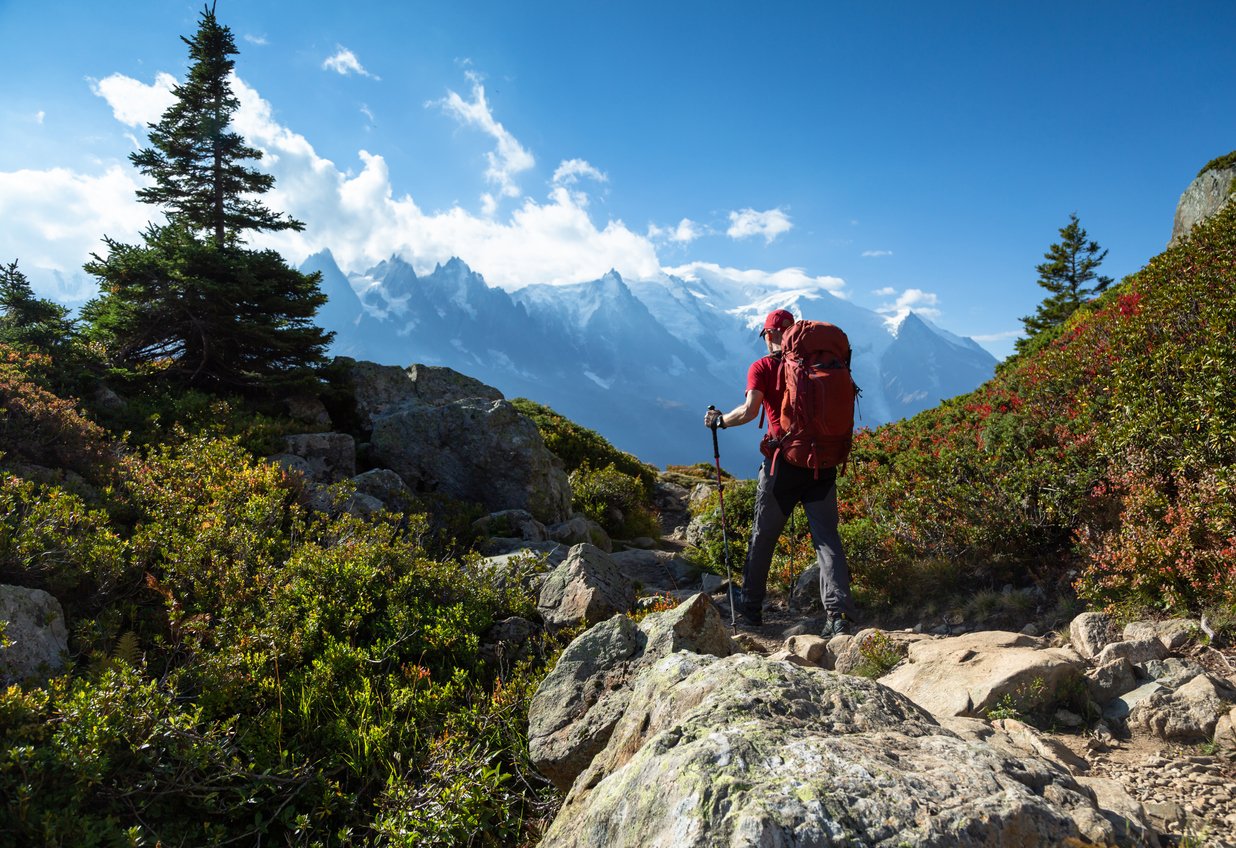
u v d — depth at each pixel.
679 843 2.15
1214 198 22.25
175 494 7.64
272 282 13.98
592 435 24.23
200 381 13.90
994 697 4.23
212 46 15.98
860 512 9.89
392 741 4.77
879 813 2.16
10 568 5.21
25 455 7.65
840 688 3.15
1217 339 7.16
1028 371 12.07
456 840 4.05
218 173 16.22
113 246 12.98
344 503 9.42
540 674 5.68
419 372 16.19
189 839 3.78
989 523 7.29
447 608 6.70
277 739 4.52
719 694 3.09
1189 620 4.76
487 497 13.47
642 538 16.20
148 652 5.30
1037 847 2.17
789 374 6.54
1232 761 3.39
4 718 3.72
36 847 3.31
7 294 11.79
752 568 7.24
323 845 3.96
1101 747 3.79
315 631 5.81
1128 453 6.73
